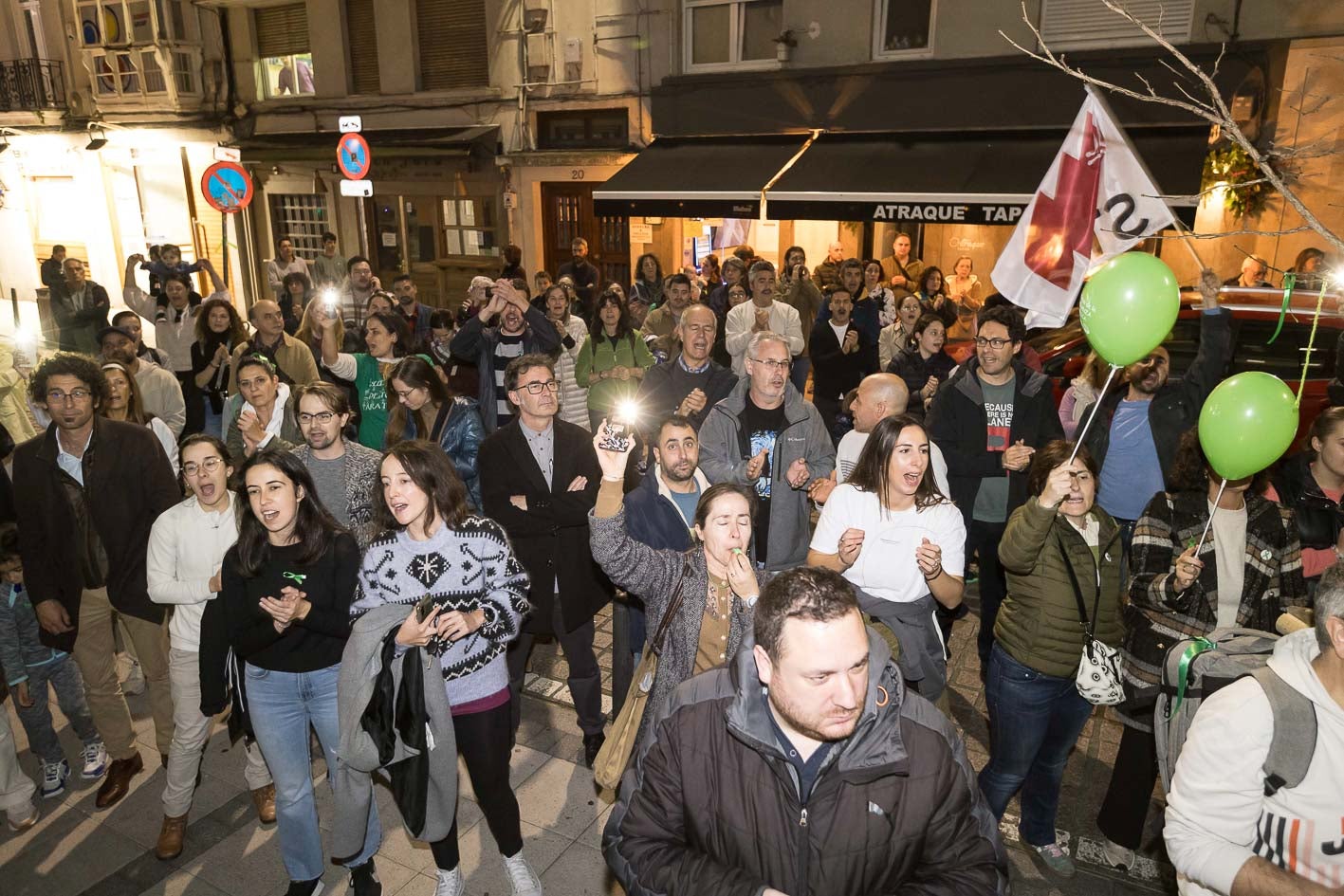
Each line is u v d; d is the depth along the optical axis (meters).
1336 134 9.42
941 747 1.99
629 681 4.49
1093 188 4.48
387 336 6.26
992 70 11.06
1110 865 3.75
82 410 3.95
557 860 3.83
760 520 4.48
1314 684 1.96
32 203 20.72
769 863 1.98
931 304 9.51
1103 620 3.41
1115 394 4.87
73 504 4.04
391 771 3.19
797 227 13.77
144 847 4.01
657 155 13.03
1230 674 2.26
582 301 12.66
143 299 9.33
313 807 3.52
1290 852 2.00
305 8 16.38
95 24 18.41
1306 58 9.45
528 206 14.80
